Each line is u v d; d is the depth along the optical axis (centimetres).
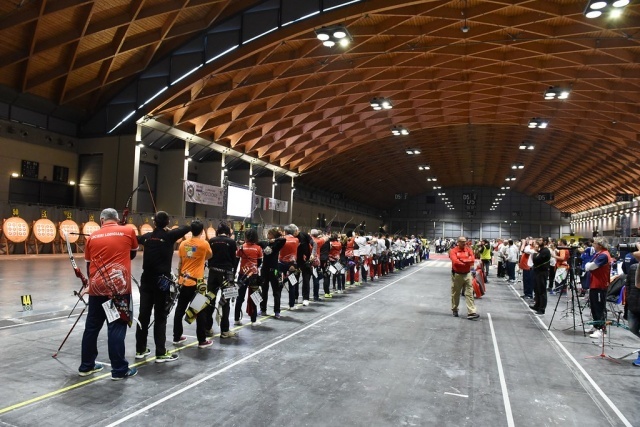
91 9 1620
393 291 1372
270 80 2345
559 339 765
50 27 1719
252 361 569
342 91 2714
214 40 2041
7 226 1847
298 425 384
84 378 482
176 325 643
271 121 3019
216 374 513
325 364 566
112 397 432
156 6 1711
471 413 424
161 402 425
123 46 1970
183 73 2181
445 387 496
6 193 2225
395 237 2359
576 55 2098
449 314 987
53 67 2031
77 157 2608
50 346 593
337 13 1731
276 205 3825
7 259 1734
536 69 2262
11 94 2147
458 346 690
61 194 2528
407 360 599
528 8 1661
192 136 2888
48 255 1980
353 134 3803
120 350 482
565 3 1641
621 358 643
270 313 915
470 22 1819
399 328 812
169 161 2877
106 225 506
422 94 2872
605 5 1253
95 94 2450
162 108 2445
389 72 2592
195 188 2812
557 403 458
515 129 4034
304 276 1034
